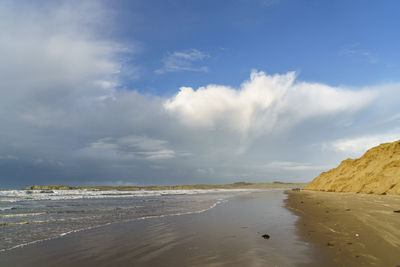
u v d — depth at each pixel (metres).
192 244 8.54
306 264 6.12
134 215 16.22
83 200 31.94
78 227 11.90
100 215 16.22
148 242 8.90
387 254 6.61
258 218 14.38
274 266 6.07
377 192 30.31
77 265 6.53
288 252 7.21
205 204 24.86
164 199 33.84
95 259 7.02
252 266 6.13
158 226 12.10
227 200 30.69
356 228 9.95
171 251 7.72
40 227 11.92
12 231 10.96
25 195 43.12
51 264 6.63
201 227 11.73
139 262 6.72
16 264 6.62
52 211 18.50
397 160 33.78
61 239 9.45
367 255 6.58
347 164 52.84
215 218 14.66
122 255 7.40
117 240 9.25
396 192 27.48
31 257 7.23
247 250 7.57
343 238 8.53
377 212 13.37
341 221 11.76
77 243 8.83
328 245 7.78
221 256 7.06
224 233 10.28
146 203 26.53
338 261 6.23
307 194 41.97
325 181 58.22
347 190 38.56
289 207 20.58
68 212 17.92
